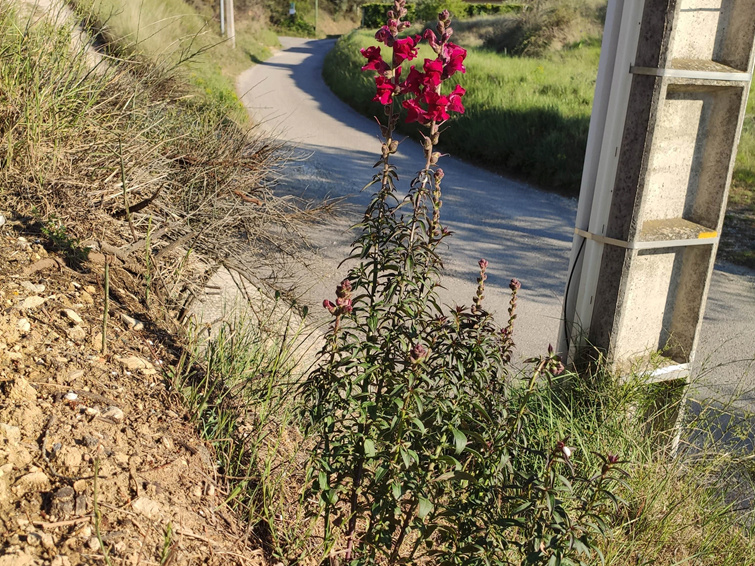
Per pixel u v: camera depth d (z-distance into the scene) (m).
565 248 8.27
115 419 2.27
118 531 1.84
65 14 5.00
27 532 1.71
